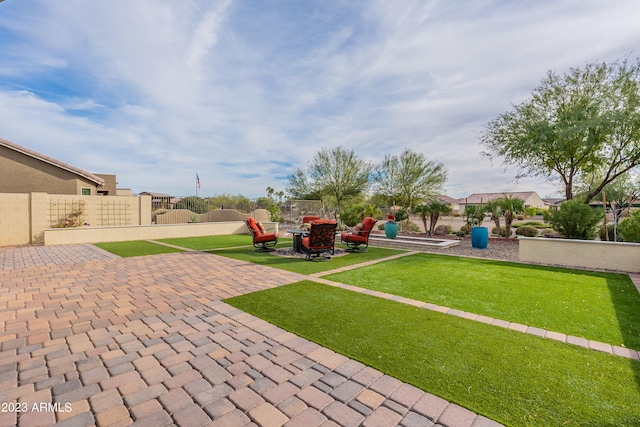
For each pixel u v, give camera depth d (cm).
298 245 921
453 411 211
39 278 605
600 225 1054
